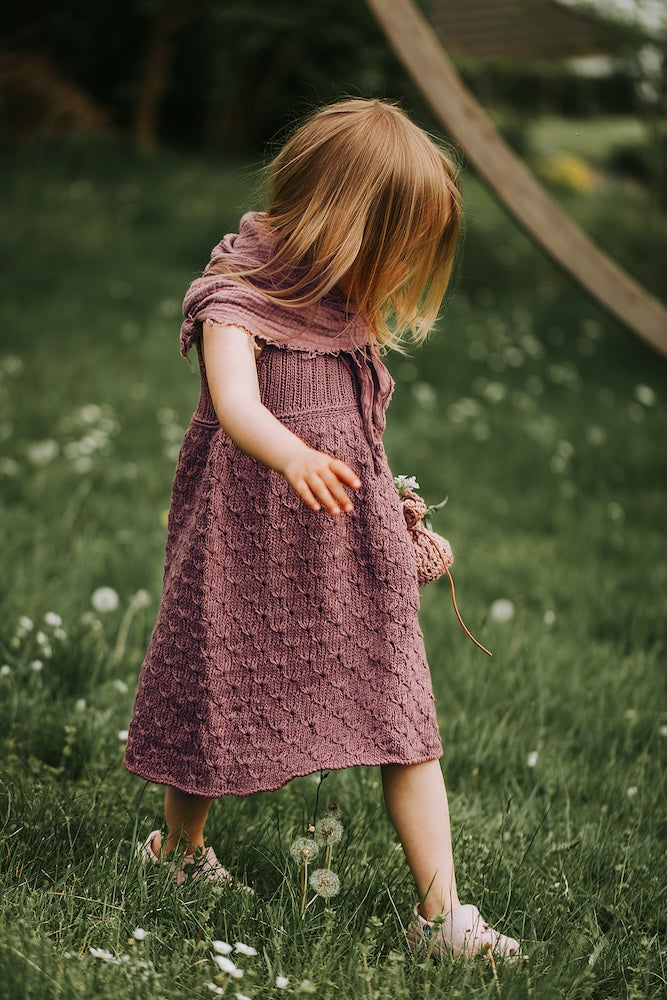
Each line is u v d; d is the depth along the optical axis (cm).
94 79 2214
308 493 237
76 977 235
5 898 265
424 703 280
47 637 439
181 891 277
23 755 368
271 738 277
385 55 1834
